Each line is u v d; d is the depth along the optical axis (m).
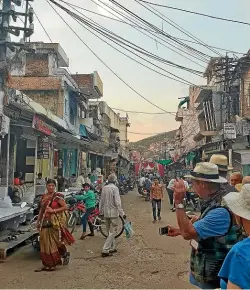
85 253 9.46
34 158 16.64
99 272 7.62
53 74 25.03
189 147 46.12
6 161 13.15
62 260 8.18
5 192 12.06
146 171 55.94
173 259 8.80
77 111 29.73
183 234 3.59
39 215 7.93
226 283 2.30
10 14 10.48
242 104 22.64
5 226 9.97
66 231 8.06
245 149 19.14
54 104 24.80
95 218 11.90
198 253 3.69
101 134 39.28
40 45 24.98
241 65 20.75
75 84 28.61
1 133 10.39
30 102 14.62
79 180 20.94
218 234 3.50
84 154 33.16
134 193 36.94
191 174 3.96
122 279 7.14
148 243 10.73
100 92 33.38
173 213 18.69
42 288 6.53
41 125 14.28
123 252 9.58
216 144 25.14
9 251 9.29
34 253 9.11
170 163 52.59
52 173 20.14
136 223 15.00
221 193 3.76
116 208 9.34
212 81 30.56
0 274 7.36
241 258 2.18
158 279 7.15
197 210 18.59
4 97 11.04
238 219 2.64
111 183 9.58
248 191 2.56
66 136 19.77
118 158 48.81
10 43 10.71
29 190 14.66
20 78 24.88
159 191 15.55
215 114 28.38
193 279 3.78
